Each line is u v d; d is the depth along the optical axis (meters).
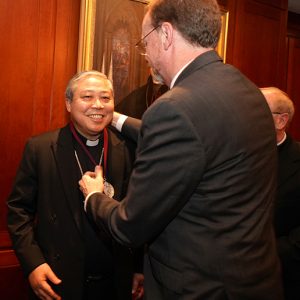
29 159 1.58
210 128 0.91
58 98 1.89
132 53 1.96
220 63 1.04
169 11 1.02
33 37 1.81
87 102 1.53
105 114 1.57
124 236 0.98
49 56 1.86
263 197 1.00
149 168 0.92
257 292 0.96
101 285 1.58
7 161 1.80
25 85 1.81
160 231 0.97
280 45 2.63
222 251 0.93
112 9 1.88
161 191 0.91
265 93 1.69
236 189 0.94
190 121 0.89
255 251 0.97
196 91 0.94
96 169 1.36
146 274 1.10
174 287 0.96
